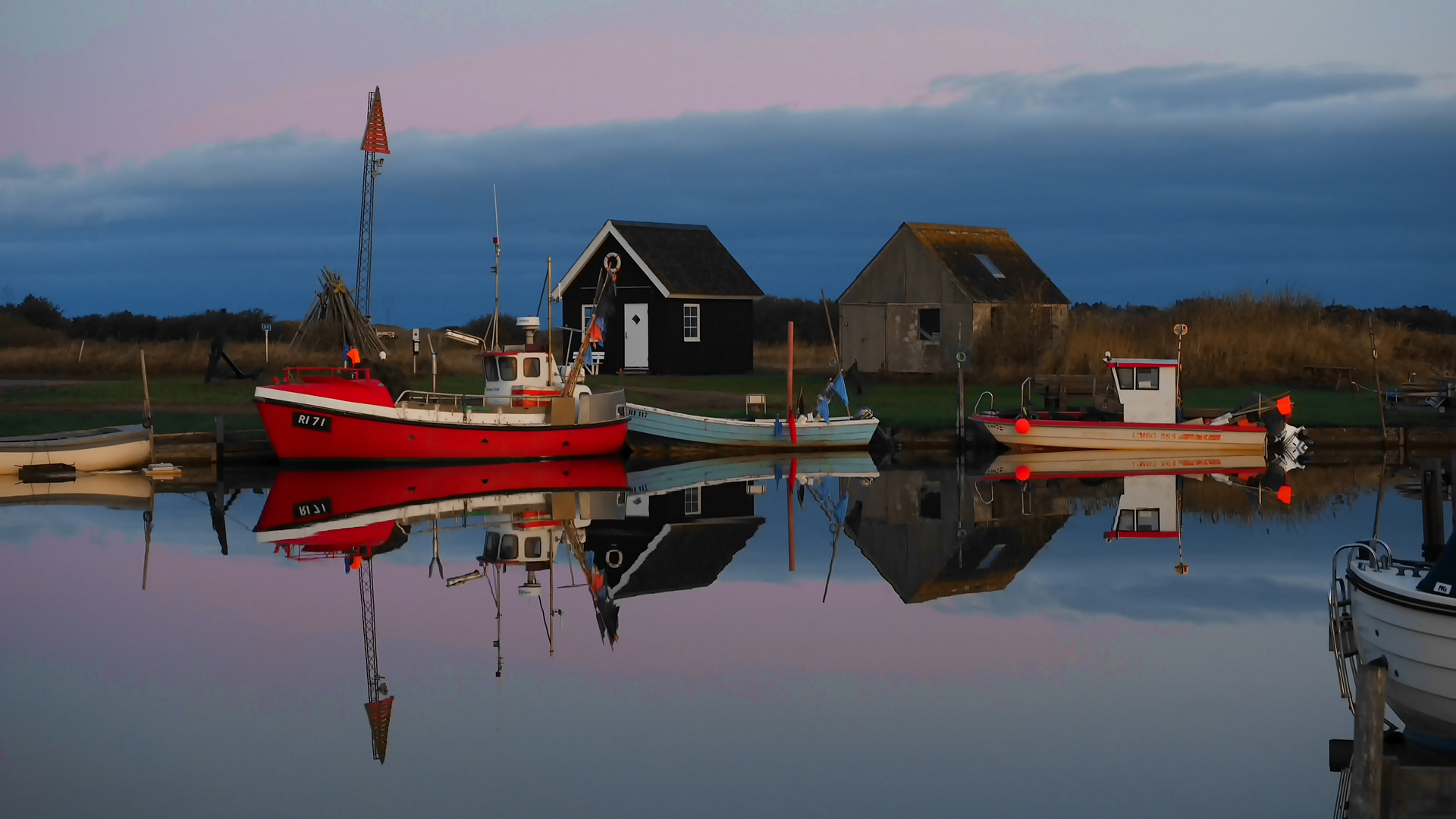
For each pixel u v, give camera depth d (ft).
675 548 69.21
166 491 85.51
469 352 165.58
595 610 56.44
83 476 91.45
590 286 157.69
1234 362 147.95
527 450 99.45
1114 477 97.25
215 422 101.45
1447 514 79.56
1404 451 112.57
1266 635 52.47
